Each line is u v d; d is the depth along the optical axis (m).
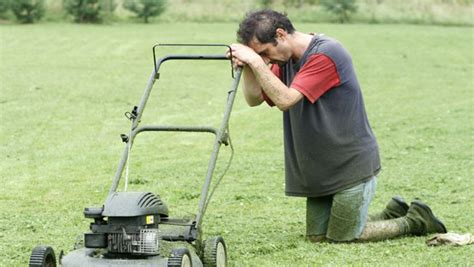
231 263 7.68
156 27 46.44
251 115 19.89
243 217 10.02
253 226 9.50
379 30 46.50
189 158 14.36
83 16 48.84
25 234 9.09
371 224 8.46
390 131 17.36
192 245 6.73
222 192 11.61
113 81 25.56
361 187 8.28
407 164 13.75
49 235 9.04
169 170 13.23
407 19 52.50
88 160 14.09
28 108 19.92
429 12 53.34
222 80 26.61
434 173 12.88
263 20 7.93
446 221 9.57
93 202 10.96
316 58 7.98
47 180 12.41
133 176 12.73
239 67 7.62
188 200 11.18
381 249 8.09
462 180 12.27
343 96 8.16
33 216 10.04
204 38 40.56
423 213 8.58
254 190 11.76
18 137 16.19
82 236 6.91
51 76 26.20
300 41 8.08
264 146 15.71
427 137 16.55
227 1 53.94
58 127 17.52
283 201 11.01
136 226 6.16
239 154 14.84
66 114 19.27
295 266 7.53
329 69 8.02
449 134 16.88
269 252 8.18
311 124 8.15
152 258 6.21
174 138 16.50
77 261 6.12
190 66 30.25
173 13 52.06
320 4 54.00
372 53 35.62
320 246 8.34
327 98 8.14
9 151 14.79
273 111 20.48
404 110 20.59
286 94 7.77
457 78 28.09
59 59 31.34
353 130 8.23
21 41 37.56
